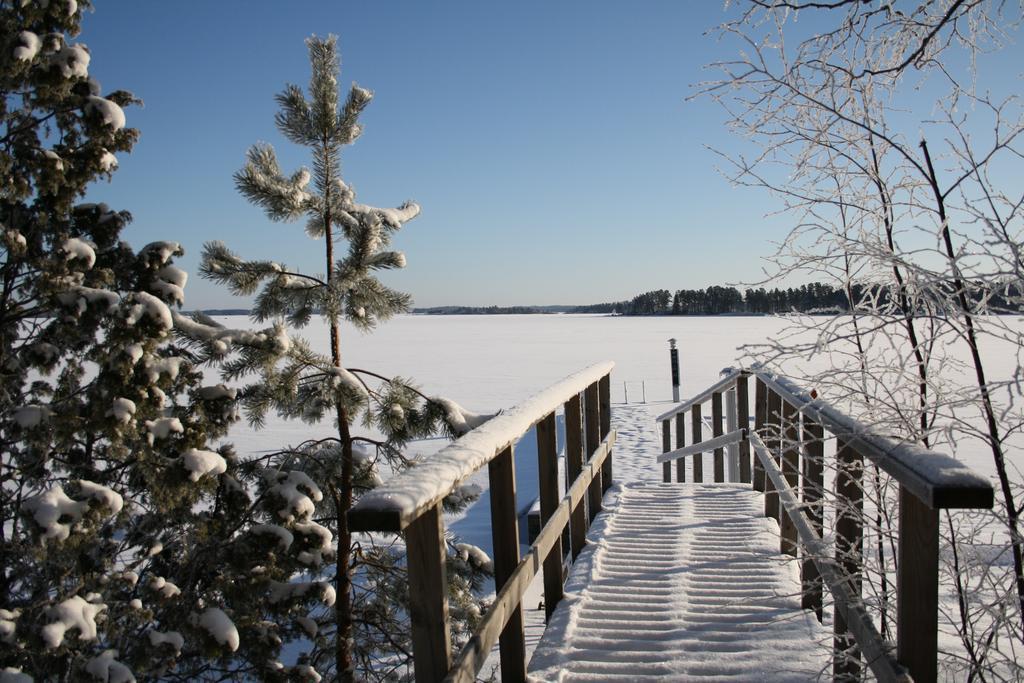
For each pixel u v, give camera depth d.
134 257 4.64
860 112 2.46
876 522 2.47
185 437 4.37
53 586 4.19
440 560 1.91
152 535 4.69
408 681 4.91
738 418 6.57
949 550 2.29
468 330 90.00
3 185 4.10
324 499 5.47
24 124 4.34
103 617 3.94
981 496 1.42
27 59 3.95
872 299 2.36
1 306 4.43
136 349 4.01
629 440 16.08
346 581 4.98
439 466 1.96
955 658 2.30
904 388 2.27
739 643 3.21
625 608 3.71
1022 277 1.89
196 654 4.41
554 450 3.80
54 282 4.11
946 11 2.26
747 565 4.26
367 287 4.92
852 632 2.24
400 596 5.15
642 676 2.93
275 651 4.37
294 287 4.82
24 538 4.27
